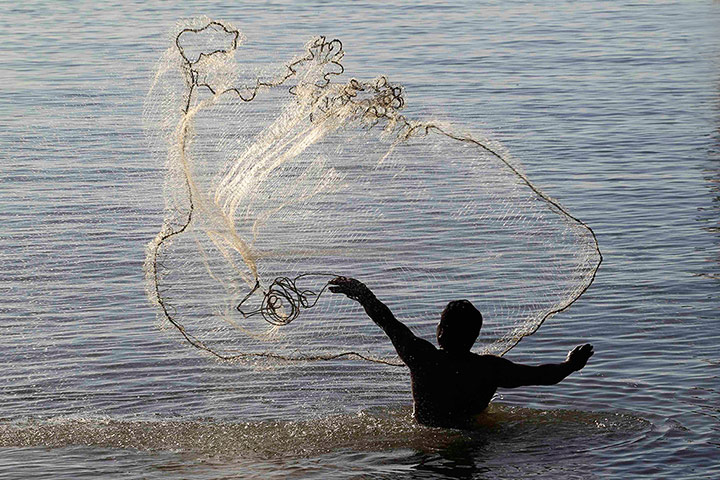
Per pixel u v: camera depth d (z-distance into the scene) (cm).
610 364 2650
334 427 2261
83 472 2033
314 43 2402
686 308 3069
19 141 5475
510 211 4081
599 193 4438
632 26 10331
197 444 2181
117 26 10106
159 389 2547
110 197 4422
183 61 2355
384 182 4347
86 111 6222
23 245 3778
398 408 2389
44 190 4538
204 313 3077
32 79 7338
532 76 7531
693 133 5641
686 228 3912
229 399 2481
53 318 3062
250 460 2091
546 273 3391
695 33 9756
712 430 2217
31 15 11125
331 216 3869
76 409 2430
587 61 8212
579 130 5744
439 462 2070
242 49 8175
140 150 5262
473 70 7762
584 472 2016
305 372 2650
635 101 6581
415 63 8038
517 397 2427
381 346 2842
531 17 11094
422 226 3850
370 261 3472
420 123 2547
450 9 11688
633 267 3453
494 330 2922
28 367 2697
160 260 3494
